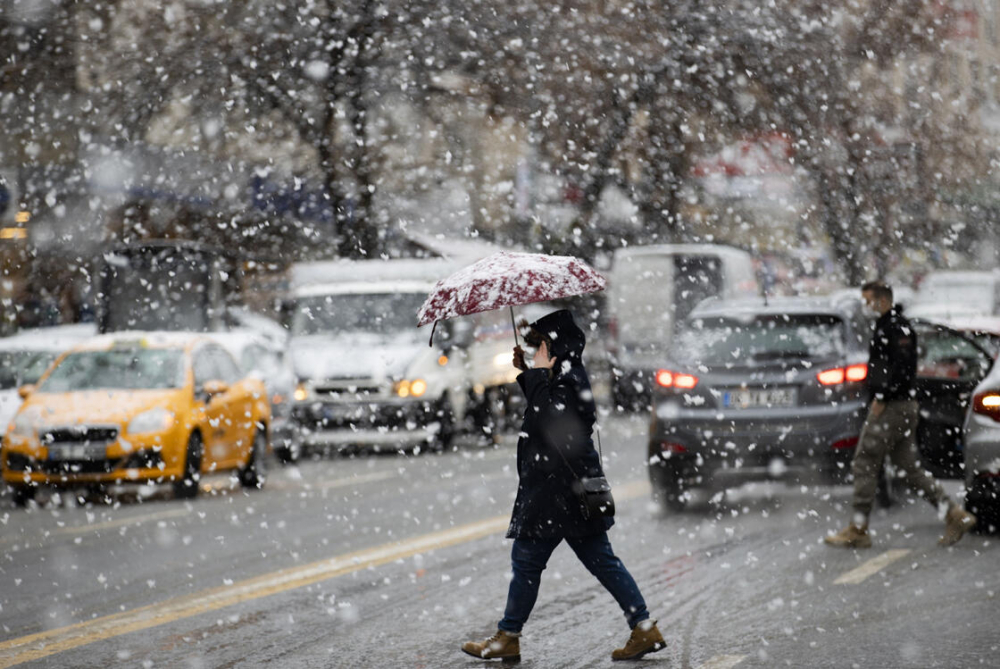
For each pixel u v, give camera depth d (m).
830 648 12.20
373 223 50.56
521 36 51.50
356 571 16.92
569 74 53.62
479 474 29.91
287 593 15.45
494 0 50.91
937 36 62.72
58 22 48.66
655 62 54.72
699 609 14.12
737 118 56.47
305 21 49.00
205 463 26.75
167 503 25.45
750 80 55.38
